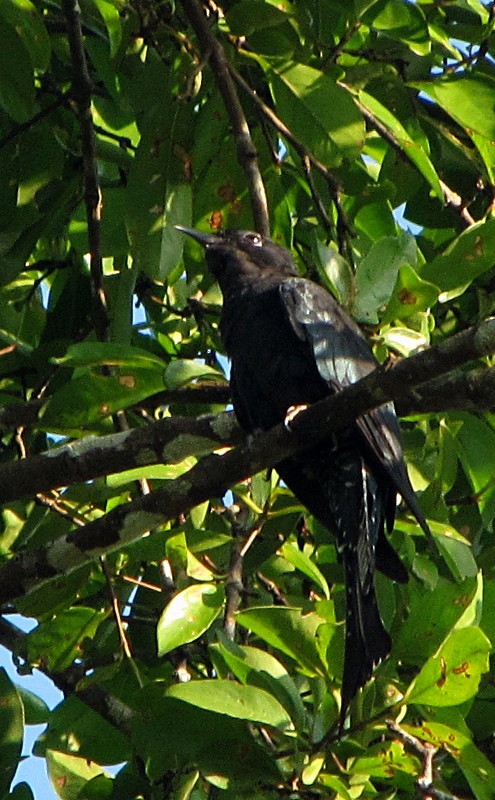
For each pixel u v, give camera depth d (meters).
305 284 10.84
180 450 9.80
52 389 11.52
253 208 10.41
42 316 12.30
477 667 8.43
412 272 9.49
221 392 11.08
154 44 10.99
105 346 9.50
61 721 10.22
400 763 8.53
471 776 8.56
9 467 9.76
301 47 10.91
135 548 10.11
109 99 12.12
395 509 10.21
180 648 10.42
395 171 11.58
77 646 10.38
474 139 10.98
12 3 10.48
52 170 11.39
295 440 8.87
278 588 10.93
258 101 10.87
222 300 11.70
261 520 10.07
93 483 10.48
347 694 8.36
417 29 10.92
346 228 10.92
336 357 10.53
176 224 10.82
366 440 9.77
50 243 12.36
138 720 8.84
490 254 9.90
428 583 10.33
